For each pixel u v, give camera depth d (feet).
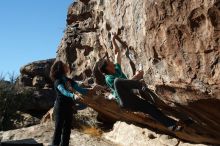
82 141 28.32
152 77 19.22
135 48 21.30
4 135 29.96
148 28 18.29
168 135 25.23
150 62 19.21
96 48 32.99
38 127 31.48
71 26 38.45
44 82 52.26
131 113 25.16
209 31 15.34
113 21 24.72
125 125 29.60
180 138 24.22
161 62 18.31
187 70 16.71
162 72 18.33
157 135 25.99
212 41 15.28
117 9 23.66
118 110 26.58
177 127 15.43
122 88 15.55
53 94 51.42
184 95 17.71
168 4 16.83
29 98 49.62
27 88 50.88
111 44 26.96
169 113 19.86
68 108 18.37
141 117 24.76
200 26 15.80
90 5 36.01
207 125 19.58
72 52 37.65
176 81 17.47
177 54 17.01
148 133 26.55
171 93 18.38
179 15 16.44
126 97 15.51
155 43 18.12
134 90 16.93
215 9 14.75
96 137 30.63
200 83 16.33
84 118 37.04
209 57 15.66
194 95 17.17
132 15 21.01
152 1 17.72
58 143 18.35
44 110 50.85
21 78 53.26
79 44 36.63
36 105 50.19
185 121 16.97
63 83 17.81
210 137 21.16
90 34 34.94
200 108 17.95
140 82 15.81
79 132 31.12
